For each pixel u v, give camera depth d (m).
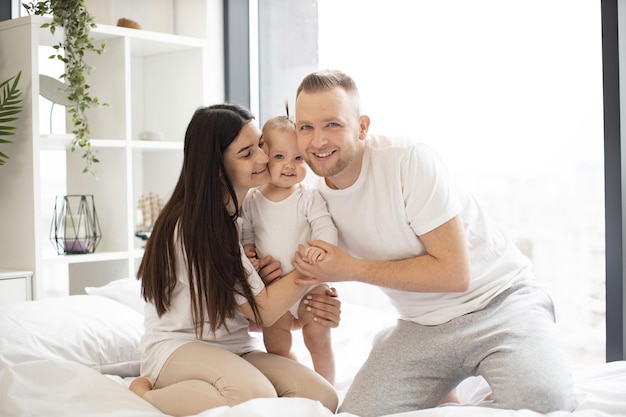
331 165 1.76
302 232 1.93
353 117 1.77
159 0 3.71
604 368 1.96
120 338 2.16
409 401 1.80
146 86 3.75
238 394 1.69
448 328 1.82
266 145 1.92
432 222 1.75
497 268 1.90
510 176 2.59
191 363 1.79
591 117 2.38
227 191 1.90
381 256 1.91
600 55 2.35
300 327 2.06
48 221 3.26
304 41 3.41
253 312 1.85
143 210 3.58
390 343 1.87
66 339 2.06
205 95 3.53
